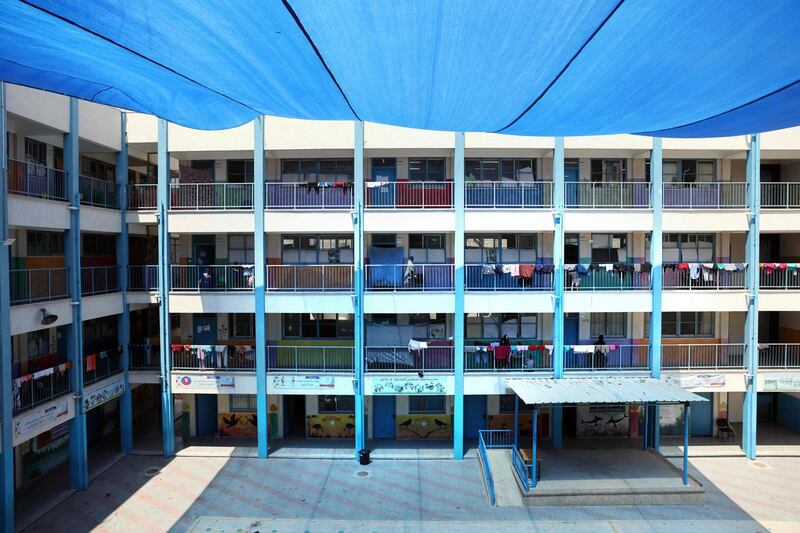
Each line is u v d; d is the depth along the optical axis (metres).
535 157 18.91
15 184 14.25
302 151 18.20
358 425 17.50
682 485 14.78
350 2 4.03
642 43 4.70
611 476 15.41
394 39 4.66
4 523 12.46
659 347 17.52
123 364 17.88
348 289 17.72
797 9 4.06
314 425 19.55
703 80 5.44
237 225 17.45
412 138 17.36
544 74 5.40
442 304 17.34
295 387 17.67
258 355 17.64
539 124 7.24
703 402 19.89
